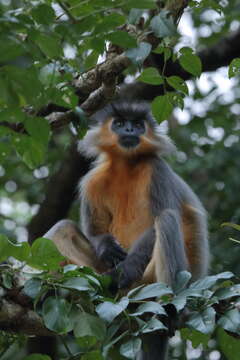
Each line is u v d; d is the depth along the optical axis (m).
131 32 8.23
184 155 17.41
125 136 12.00
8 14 6.30
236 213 15.20
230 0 17.42
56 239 10.89
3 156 7.95
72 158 15.48
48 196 15.71
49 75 7.02
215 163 16.36
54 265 7.19
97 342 8.27
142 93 15.34
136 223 11.58
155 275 10.11
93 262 11.27
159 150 12.17
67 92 7.24
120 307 7.05
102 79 8.68
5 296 8.15
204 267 11.41
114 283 10.20
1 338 8.45
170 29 7.16
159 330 8.95
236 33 16.38
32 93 6.50
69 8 6.82
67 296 7.70
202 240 11.53
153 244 10.52
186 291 7.53
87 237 11.69
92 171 12.38
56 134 17.55
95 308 7.34
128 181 11.84
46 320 7.00
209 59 16.44
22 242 7.05
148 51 7.21
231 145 17.00
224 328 7.37
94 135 12.56
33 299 7.47
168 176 11.72
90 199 12.04
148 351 9.44
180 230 10.41
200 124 17.78
